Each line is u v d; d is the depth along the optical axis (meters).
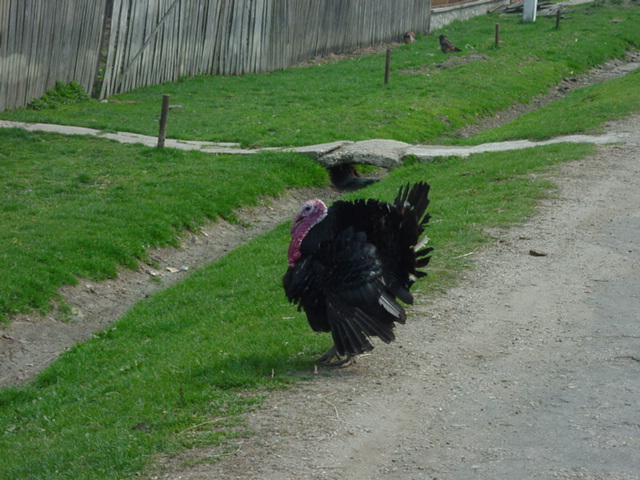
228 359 9.98
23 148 23.19
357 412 8.16
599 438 7.25
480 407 8.12
